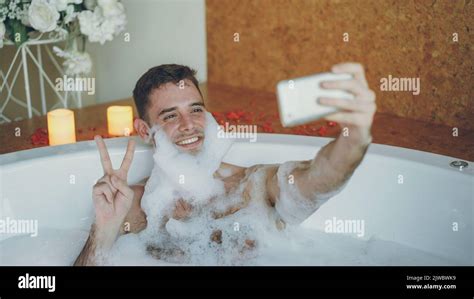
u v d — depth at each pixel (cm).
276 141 188
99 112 279
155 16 312
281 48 291
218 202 170
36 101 308
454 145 222
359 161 132
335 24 269
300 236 173
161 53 317
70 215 184
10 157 180
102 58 326
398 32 249
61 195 182
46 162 179
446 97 241
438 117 245
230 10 305
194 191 170
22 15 244
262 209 167
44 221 181
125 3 309
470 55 230
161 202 170
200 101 169
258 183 167
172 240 166
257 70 304
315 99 110
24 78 280
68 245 175
